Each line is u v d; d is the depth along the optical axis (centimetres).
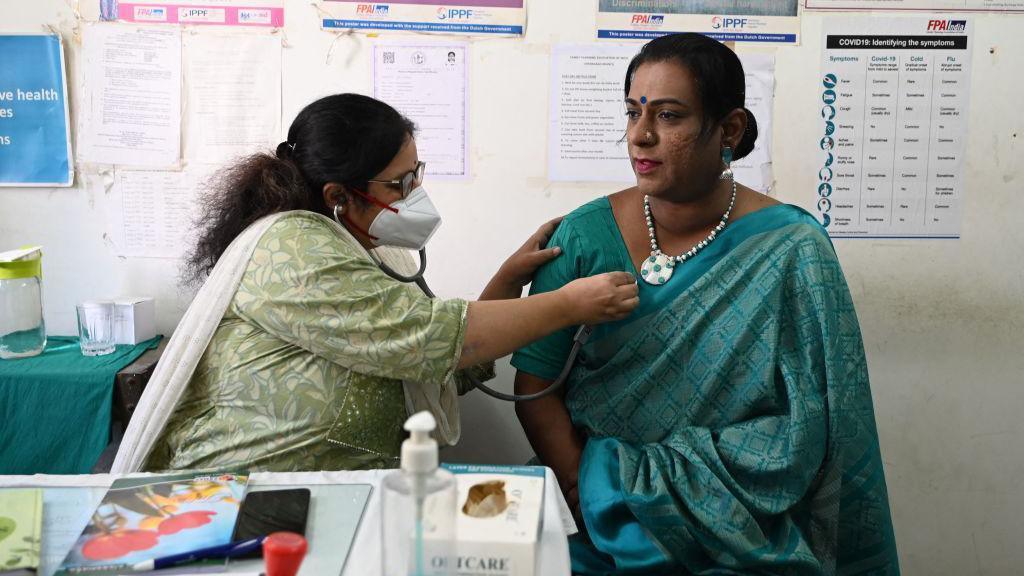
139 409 132
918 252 193
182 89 186
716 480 128
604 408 144
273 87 186
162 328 194
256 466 128
